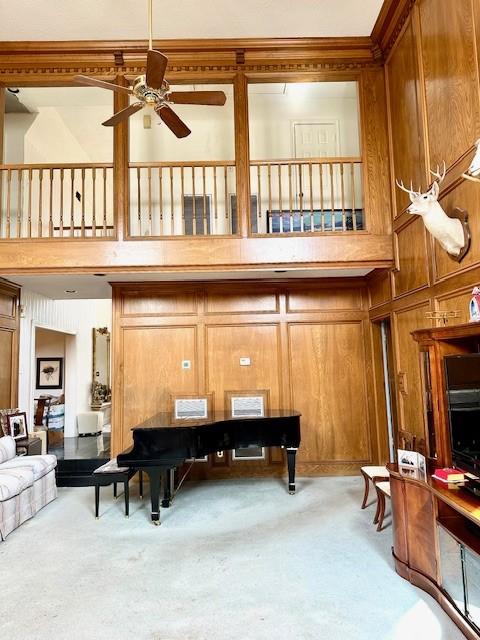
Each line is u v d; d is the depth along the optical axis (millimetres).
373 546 3418
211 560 3246
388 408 5590
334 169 6207
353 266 4691
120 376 5598
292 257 4648
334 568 3061
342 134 6535
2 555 3414
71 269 4605
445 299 3467
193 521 4082
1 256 4559
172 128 3689
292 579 2922
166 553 3391
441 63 3408
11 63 4816
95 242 4609
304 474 5578
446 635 2287
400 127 4383
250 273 5180
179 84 4973
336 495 4746
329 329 5754
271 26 4621
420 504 2742
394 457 5445
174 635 2346
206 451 4152
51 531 3908
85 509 4527
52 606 2660
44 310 7012
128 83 4883
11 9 4281
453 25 3203
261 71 4895
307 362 5711
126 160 4746
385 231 4703
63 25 4512
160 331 5680
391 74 4625
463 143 3086
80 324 9102
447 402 2775
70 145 7348
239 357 5691
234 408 5465
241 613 2537
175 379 5629
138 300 5691
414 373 4164
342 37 4789
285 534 3709
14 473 4133
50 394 8680
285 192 6242
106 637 2344
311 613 2516
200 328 5695
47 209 6582
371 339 5695
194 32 4676
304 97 6258
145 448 4043
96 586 2895
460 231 3062
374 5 4355
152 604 2658
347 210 5844
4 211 5801
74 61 4840
